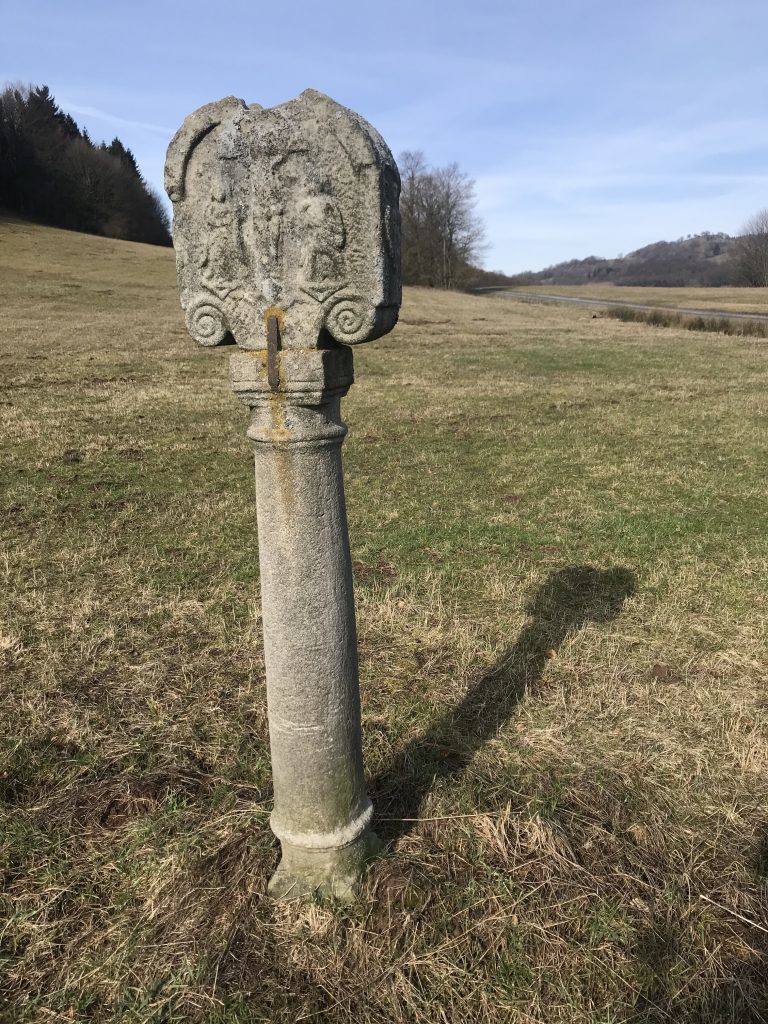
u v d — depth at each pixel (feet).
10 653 9.57
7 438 21.88
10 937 5.86
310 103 4.82
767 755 7.67
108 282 73.67
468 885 6.09
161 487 17.52
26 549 13.25
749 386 32.65
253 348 5.20
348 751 5.82
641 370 38.17
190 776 7.43
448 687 8.92
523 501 16.47
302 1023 5.26
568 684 8.99
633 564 12.61
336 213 4.82
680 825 6.79
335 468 5.35
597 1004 5.35
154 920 5.95
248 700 8.68
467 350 46.24
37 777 7.41
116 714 8.41
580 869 6.24
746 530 14.20
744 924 5.87
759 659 9.44
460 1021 5.24
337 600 5.48
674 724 8.21
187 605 10.98
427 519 15.17
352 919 5.80
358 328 4.98
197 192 5.08
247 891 6.06
